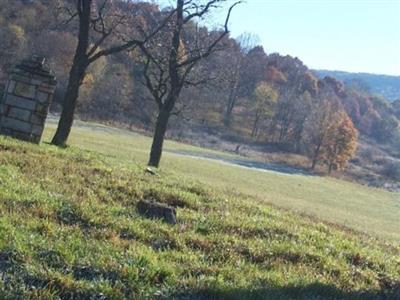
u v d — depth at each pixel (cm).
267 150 11675
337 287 860
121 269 722
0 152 1428
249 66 12650
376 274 1015
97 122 8631
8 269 670
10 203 936
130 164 2069
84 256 751
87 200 1077
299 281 839
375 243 1493
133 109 9688
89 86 9306
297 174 8462
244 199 1688
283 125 12988
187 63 3155
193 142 10025
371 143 16700
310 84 17175
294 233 1172
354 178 11044
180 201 1293
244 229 1112
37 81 1959
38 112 1959
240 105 14200
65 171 1363
